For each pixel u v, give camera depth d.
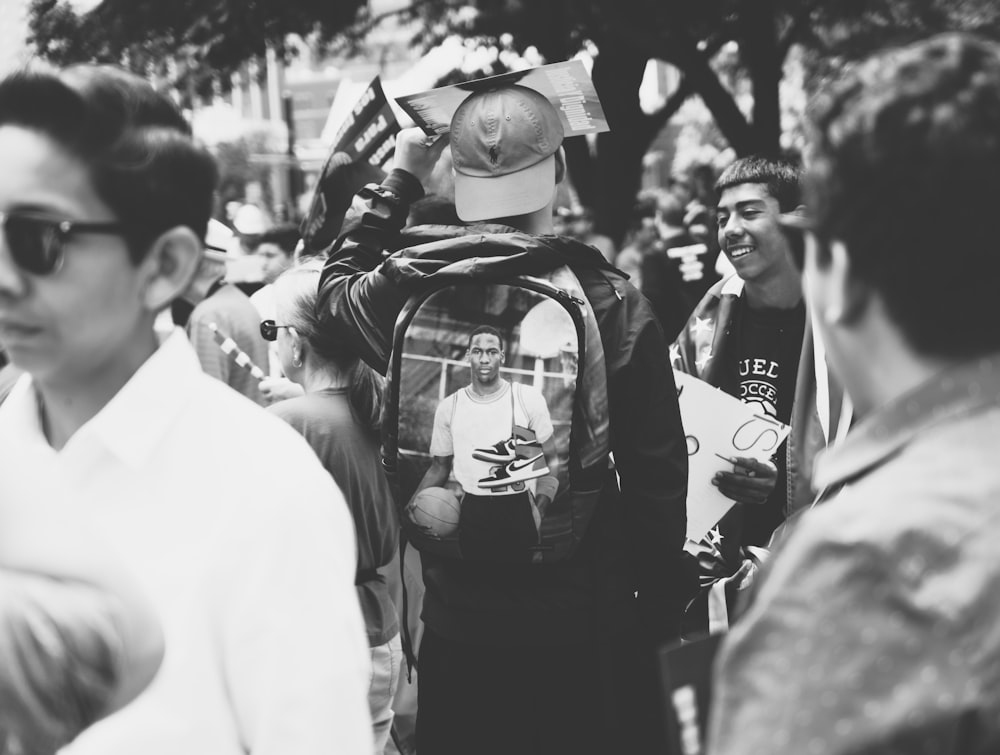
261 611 1.30
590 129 2.63
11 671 1.09
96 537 1.20
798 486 2.92
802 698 0.97
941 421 1.04
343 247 2.80
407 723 3.31
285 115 21.67
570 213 12.95
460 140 2.62
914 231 1.04
